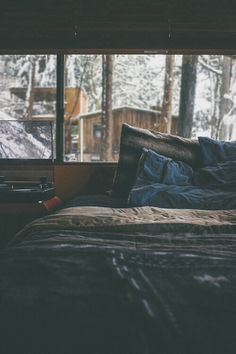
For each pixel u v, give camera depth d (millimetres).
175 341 664
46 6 3178
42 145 3104
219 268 1052
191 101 6422
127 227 1605
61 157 3258
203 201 2279
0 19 3199
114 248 1229
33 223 1774
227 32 3164
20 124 3094
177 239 1419
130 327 710
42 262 1078
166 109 9172
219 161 2754
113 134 12734
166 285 917
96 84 14070
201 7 3150
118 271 1007
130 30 3186
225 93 10328
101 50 3203
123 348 654
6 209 2691
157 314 755
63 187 3195
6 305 806
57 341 678
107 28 3182
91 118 12766
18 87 13242
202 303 809
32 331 710
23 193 2682
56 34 3203
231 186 2457
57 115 3250
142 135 2896
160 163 2605
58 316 755
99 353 646
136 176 2656
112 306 793
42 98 13031
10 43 3219
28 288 897
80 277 969
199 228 1597
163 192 2361
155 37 3186
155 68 14648
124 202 2541
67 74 12656
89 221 1690
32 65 12305
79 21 3180
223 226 1614
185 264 1087
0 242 3193
